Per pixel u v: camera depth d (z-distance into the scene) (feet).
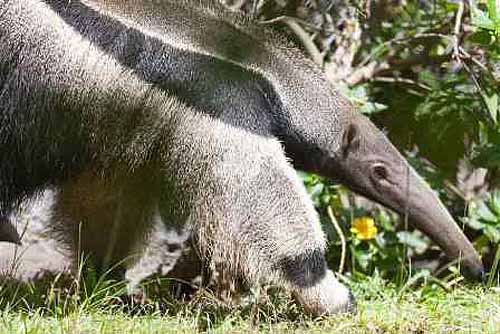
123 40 32.68
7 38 32.48
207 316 32.73
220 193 32.73
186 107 32.65
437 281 38.47
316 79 34.96
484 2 43.80
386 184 36.78
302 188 33.42
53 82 32.73
